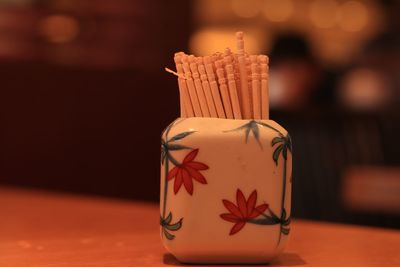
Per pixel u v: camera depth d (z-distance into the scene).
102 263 0.86
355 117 2.93
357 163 2.91
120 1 2.88
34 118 2.36
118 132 2.35
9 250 0.96
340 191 2.84
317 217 2.85
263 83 0.88
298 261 0.88
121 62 2.88
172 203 0.84
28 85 2.37
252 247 0.84
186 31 2.93
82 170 2.35
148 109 2.38
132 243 1.02
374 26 5.10
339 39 5.30
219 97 0.87
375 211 2.61
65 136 2.35
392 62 4.70
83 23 2.90
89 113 2.35
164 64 2.91
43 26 2.89
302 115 2.95
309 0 5.06
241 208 0.83
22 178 2.36
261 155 0.84
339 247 1.00
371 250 0.98
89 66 2.39
